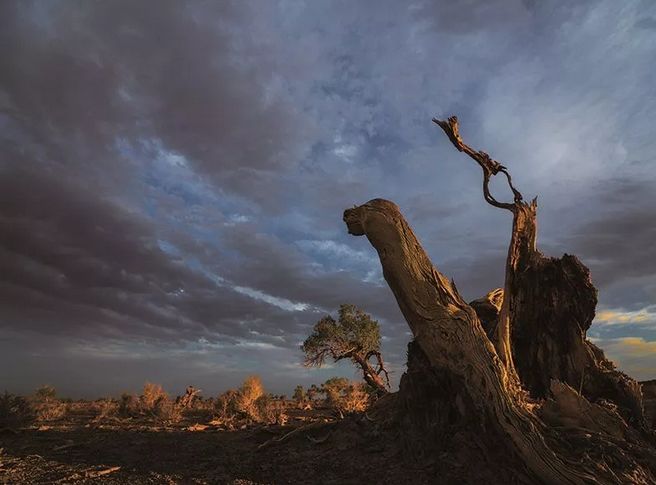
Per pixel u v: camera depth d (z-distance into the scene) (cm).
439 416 1062
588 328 1165
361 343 2806
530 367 1169
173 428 1764
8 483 918
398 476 959
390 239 1107
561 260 1161
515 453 867
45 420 2022
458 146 1266
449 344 996
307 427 1360
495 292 1500
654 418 1119
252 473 1042
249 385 2447
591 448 857
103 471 1025
